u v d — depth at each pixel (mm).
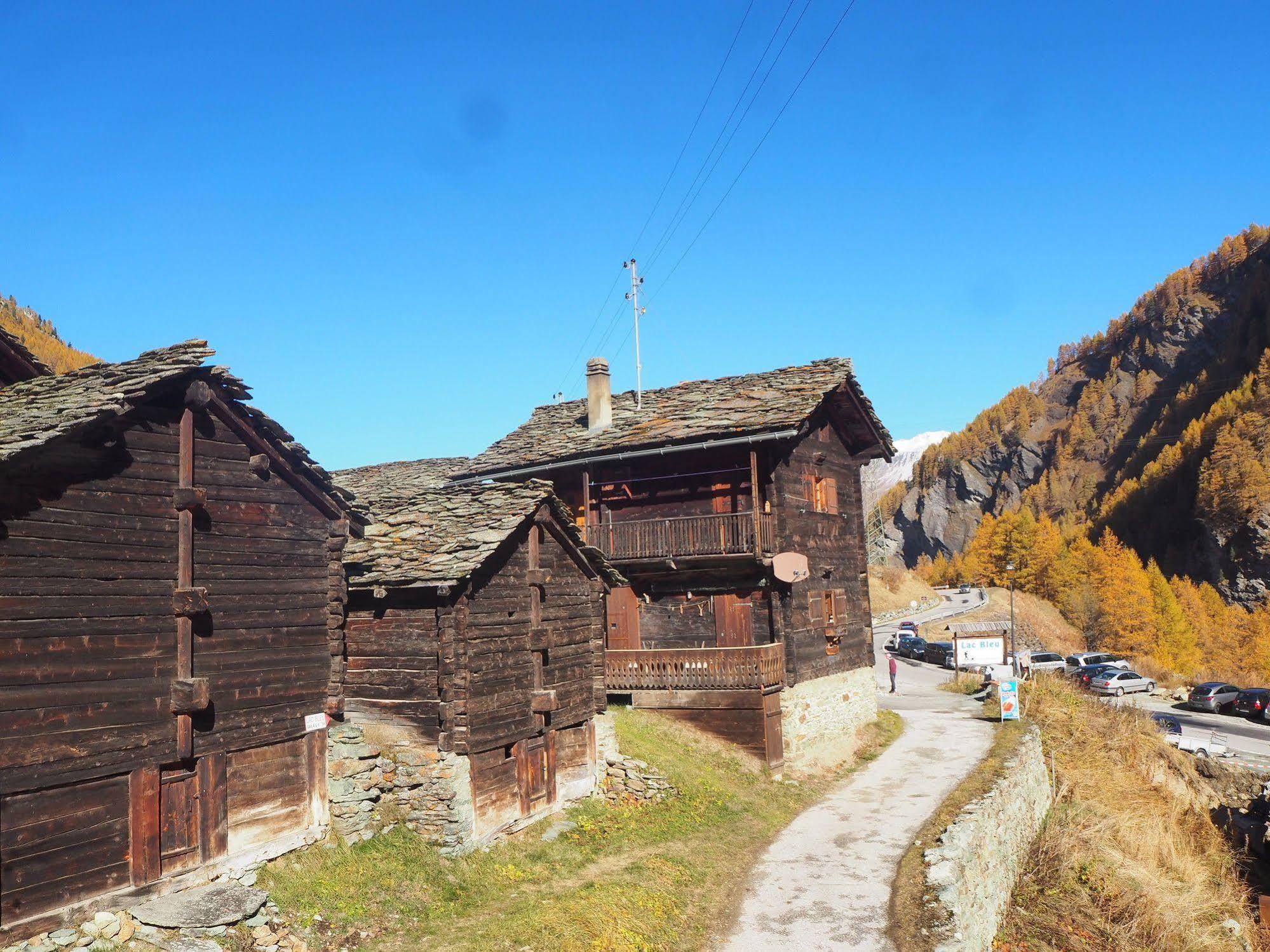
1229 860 24766
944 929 13023
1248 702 48531
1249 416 156125
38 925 9828
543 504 16672
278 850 12609
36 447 9695
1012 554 117312
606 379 27672
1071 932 16781
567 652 17516
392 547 15359
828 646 26141
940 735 27562
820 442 27062
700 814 18484
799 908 14148
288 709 12961
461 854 14016
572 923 12273
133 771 10945
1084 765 27797
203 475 12023
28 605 10000
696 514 24844
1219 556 146000
